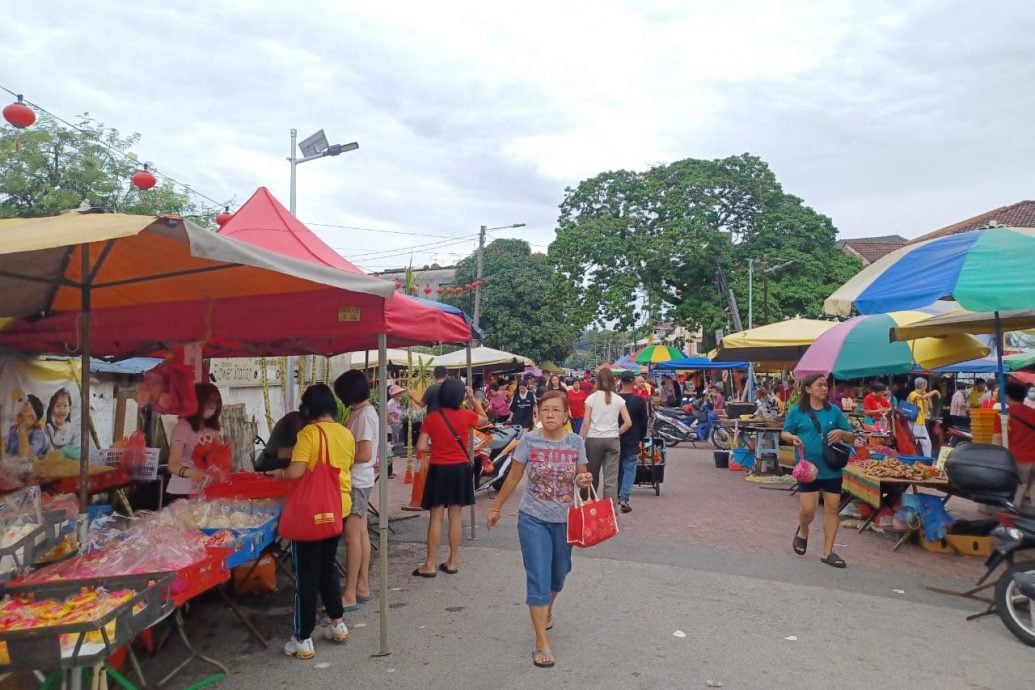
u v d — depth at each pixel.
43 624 3.10
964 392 18.03
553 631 5.25
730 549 7.67
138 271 4.90
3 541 3.73
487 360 22.55
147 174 7.15
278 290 5.56
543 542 4.75
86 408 4.76
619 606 5.80
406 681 4.42
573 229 30.69
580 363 84.56
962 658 4.78
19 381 6.59
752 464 14.20
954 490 7.57
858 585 6.39
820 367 10.31
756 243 30.50
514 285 40.59
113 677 3.74
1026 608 5.24
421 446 6.88
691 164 31.33
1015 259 5.08
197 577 4.11
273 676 4.50
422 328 6.40
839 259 31.58
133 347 6.75
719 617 5.54
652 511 9.88
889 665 4.65
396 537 8.38
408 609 5.78
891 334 8.42
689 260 29.28
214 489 5.88
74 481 5.78
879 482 7.88
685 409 22.06
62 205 13.66
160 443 8.70
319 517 4.70
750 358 14.95
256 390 13.66
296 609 4.79
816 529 8.75
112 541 4.36
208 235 3.50
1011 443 7.53
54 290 5.51
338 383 5.85
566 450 4.82
